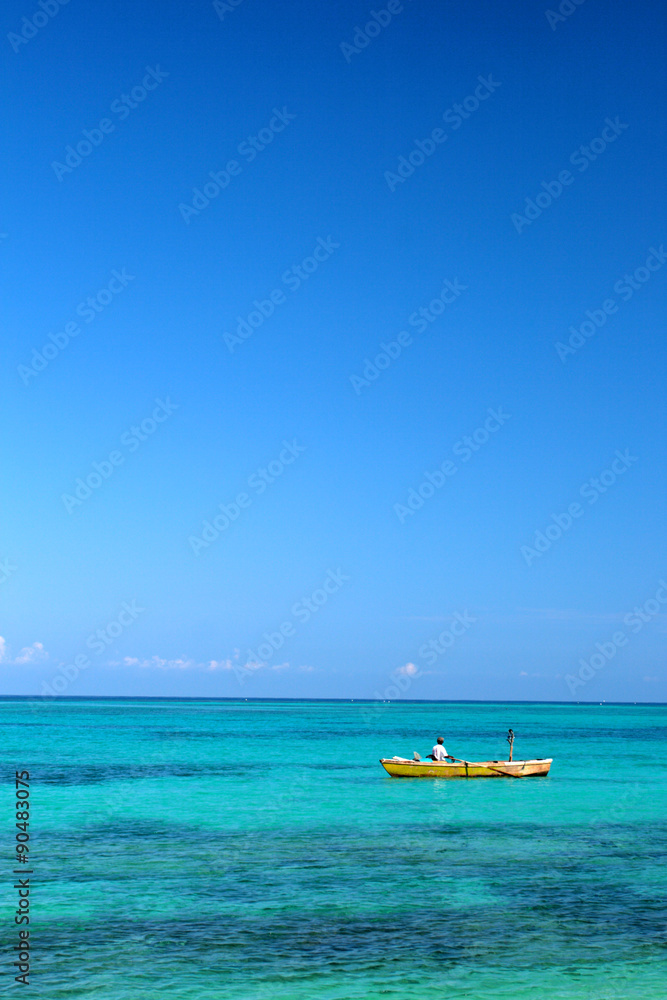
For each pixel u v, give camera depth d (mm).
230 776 41219
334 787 36938
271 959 14844
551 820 28609
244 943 15617
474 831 26375
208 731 86125
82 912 17391
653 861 22219
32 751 57000
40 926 16484
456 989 13648
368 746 63812
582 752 59562
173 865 21359
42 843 24109
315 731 88188
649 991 13656
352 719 129750
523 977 14180
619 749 62750
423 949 15398
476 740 73312
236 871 20812
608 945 15703
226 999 13148
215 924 16672
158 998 13156
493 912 17594
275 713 162375
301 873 20656
